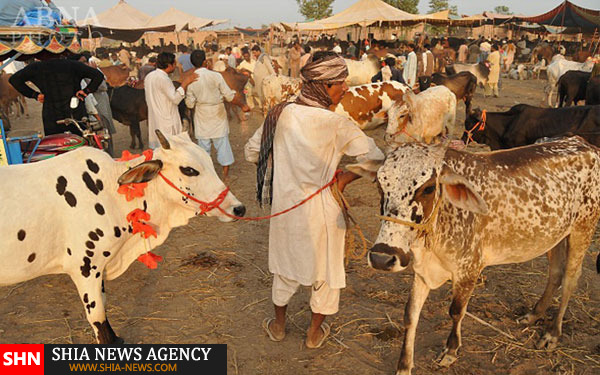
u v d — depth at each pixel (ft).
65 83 19.57
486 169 10.77
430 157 8.88
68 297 14.56
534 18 90.43
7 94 41.11
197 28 91.04
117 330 12.91
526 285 15.24
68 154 10.82
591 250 17.66
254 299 14.47
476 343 12.35
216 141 24.54
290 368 11.50
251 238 18.90
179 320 13.42
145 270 16.21
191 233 19.35
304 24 71.10
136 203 11.33
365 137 10.12
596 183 11.89
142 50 101.50
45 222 10.21
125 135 38.14
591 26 85.56
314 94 10.27
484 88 58.65
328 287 11.11
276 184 10.67
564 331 12.86
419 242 9.84
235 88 40.70
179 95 22.43
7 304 14.11
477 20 86.43
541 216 10.96
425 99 26.43
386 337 12.64
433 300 14.34
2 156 14.49
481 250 10.77
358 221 20.47
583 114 21.54
